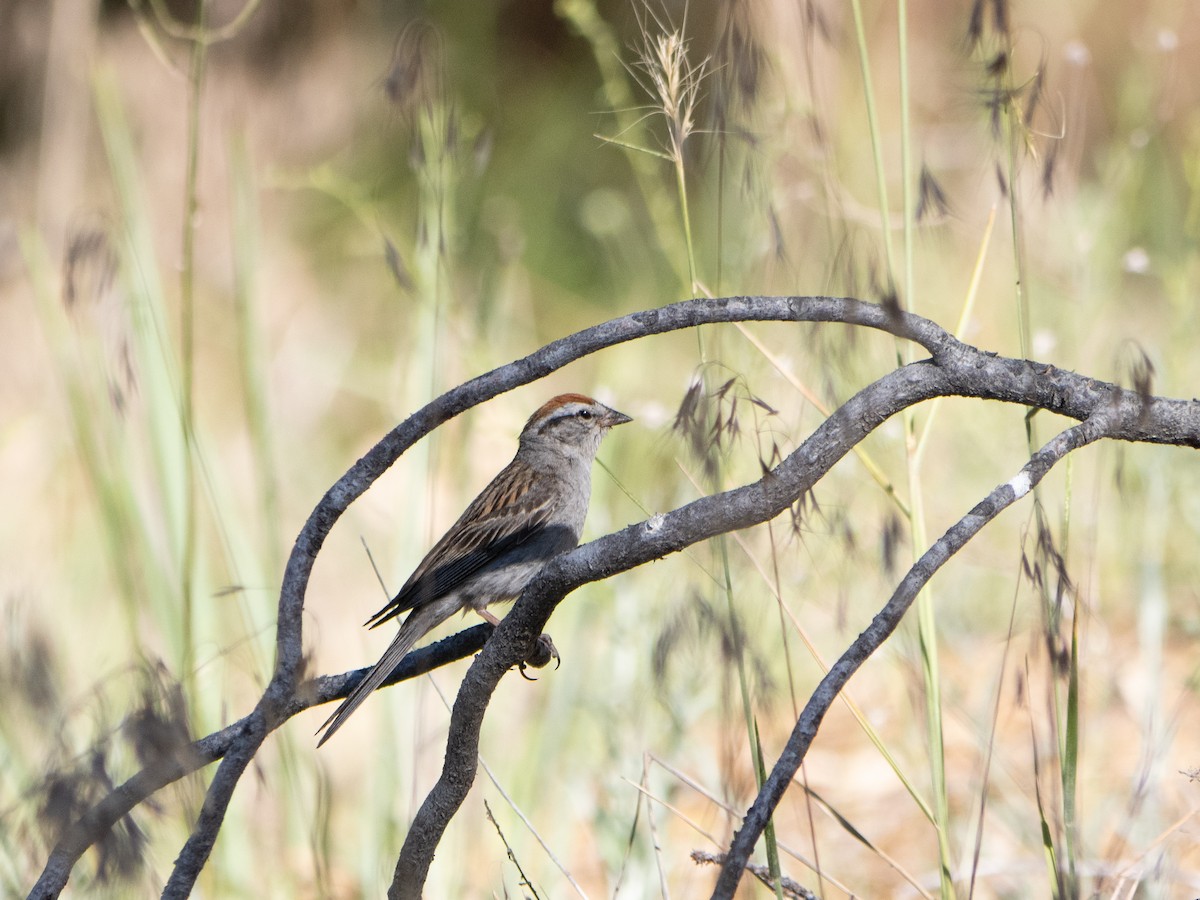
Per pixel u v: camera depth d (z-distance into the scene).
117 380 8.49
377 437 17.25
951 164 14.12
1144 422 4.12
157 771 4.39
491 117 22.62
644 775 7.02
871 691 11.06
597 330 4.40
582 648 10.03
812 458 4.12
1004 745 9.80
